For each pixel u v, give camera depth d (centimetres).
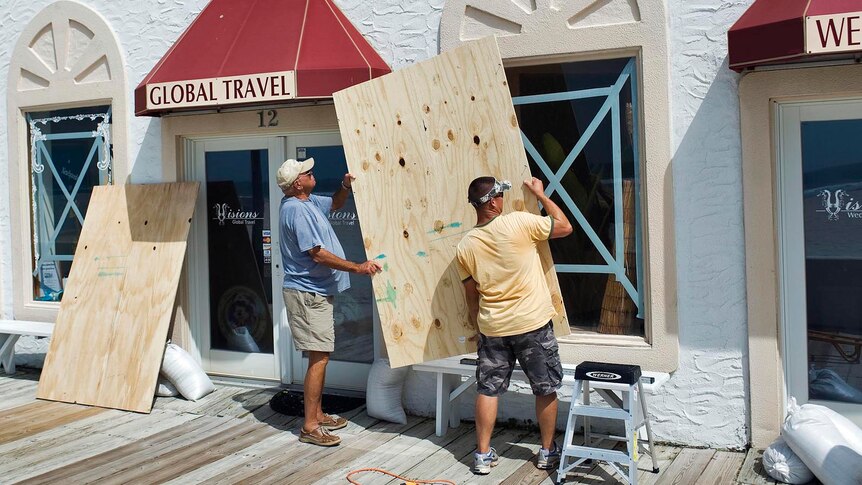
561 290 596
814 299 533
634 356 560
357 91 562
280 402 670
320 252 550
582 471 507
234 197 730
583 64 580
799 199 532
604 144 578
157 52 736
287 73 582
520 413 598
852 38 437
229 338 740
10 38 809
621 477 497
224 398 691
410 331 561
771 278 525
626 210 573
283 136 701
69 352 712
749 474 498
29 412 664
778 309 531
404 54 630
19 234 814
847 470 449
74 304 727
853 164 520
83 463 539
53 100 787
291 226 556
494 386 506
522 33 580
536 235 495
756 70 521
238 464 532
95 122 781
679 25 543
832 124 525
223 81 602
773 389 528
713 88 536
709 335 544
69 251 806
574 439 571
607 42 557
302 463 532
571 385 534
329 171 691
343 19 642
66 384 701
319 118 666
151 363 671
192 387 688
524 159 517
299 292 563
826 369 531
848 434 474
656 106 546
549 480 496
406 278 558
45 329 762
